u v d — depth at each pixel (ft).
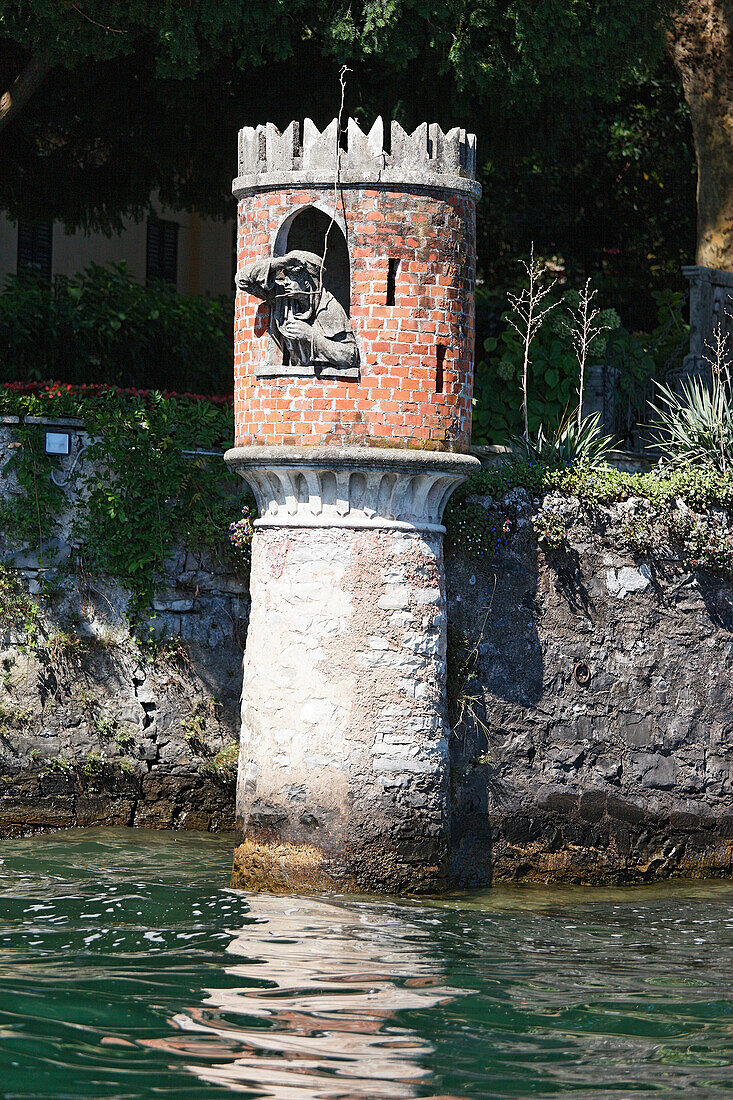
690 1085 28.71
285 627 45.01
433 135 44.75
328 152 44.16
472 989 34.96
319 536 44.70
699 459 54.95
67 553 52.90
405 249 44.27
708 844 51.98
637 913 44.91
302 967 36.19
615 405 62.90
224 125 67.15
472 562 49.26
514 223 87.15
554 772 49.65
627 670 51.16
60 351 73.00
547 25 56.49
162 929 39.50
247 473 45.93
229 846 51.13
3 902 42.16
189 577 53.98
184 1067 28.66
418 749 44.83
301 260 43.45
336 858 44.29
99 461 53.21
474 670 48.73
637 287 88.22
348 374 43.91
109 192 71.92
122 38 56.13
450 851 47.32
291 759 44.60
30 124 68.39
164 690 53.47
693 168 89.04
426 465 44.29
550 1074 29.14
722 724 52.54
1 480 52.47
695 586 52.49
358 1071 28.81
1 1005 32.27
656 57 62.03
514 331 66.74
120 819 53.52
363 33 55.88
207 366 81.00
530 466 51.16
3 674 52.08
